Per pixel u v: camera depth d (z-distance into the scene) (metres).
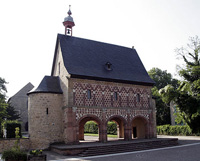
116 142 25.45
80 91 25.89
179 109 35.31
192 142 27.45
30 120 25.50
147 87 31.66
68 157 19.11
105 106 27.25
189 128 35.97
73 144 24.12
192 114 32.78
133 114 29.23
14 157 16.19
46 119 25.33
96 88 27.09
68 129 24.36
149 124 30.36
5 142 23.25
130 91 29.81
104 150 21.19
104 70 28.94
